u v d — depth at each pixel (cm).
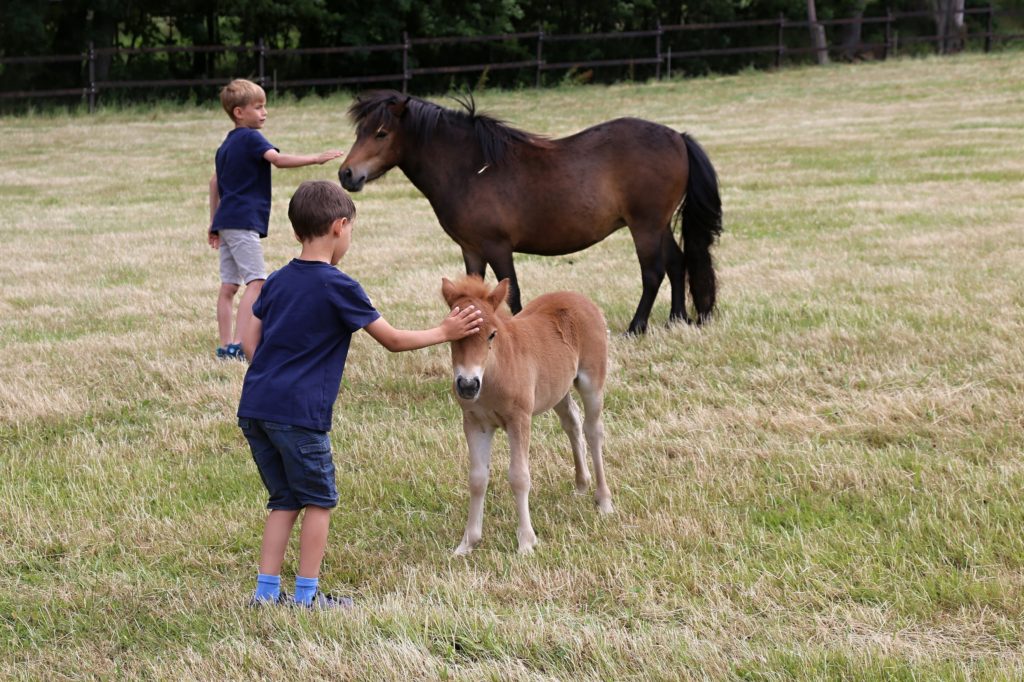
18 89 2855
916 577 416
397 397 689
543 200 761
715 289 805
